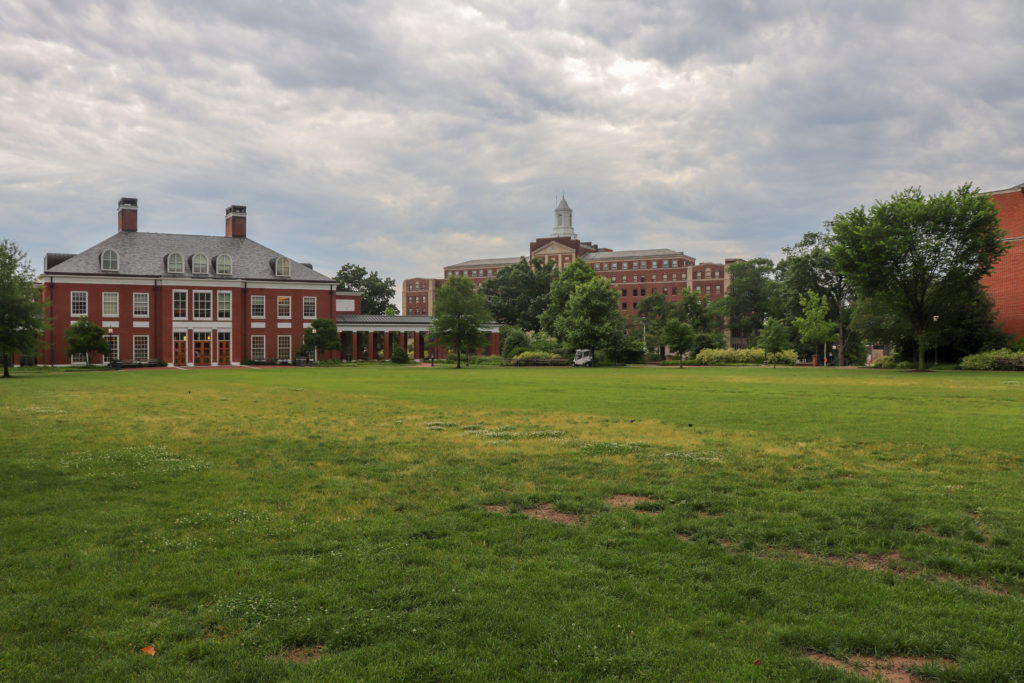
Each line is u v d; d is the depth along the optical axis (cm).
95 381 3762
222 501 831
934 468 1026
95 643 451
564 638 455
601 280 7225
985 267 4744
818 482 922
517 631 467
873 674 417
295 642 458
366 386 3256
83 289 6538
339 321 8262
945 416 1741
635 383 3469
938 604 513
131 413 1914
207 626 479
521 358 7269
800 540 671
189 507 802
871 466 1043
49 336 6353
